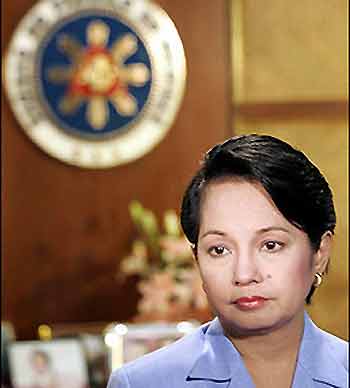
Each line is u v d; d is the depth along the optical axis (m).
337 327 9.03
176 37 9.03
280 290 1.86
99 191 9.09
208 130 9.09
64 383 7.41
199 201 1.91
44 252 9.12
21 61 9.03
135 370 2.03
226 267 1.87
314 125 9.09
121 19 9.00
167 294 7.72
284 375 1.99
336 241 9.02
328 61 9.08
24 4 9.05
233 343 1.99
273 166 1.86
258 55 9.12
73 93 9.02
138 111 9.04
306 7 9.09
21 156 9.07
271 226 1.84
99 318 9.10
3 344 7.82
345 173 9.05
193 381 1.98
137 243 8.95
